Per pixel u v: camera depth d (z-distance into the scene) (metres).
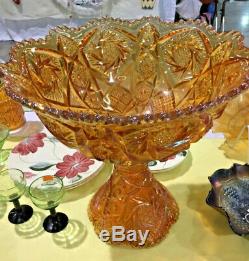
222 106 0.55
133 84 0.83
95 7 1.90
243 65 0.61
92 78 0.79
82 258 0.64
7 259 0.64
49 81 0.70
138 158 0.54
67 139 0.56
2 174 0.76
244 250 0.64
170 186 0.78
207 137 0.90
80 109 0.72
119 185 0.72
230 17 2.51
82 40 0.77
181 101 0.75
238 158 0.84
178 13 2.03
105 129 0.49
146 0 1.85
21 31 2.00
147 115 0.46
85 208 0.74
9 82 0.58
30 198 0.72
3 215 0.73
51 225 0.69
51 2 1.90
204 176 0.80
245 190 0.71
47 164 0.82
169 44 0.79
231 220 0.65
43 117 0.54
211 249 0.65
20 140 0.93
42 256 0.65
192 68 0.77
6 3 1.92
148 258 0.64
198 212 0.72
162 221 0.69
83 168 0.80
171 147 0.54
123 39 0.81
